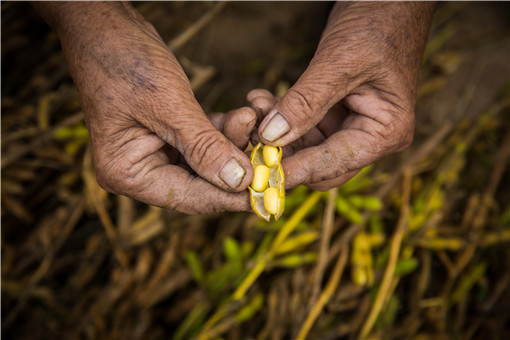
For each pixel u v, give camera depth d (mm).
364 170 418
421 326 436
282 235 397
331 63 283
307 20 622
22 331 423
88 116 288
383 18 291
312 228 415
